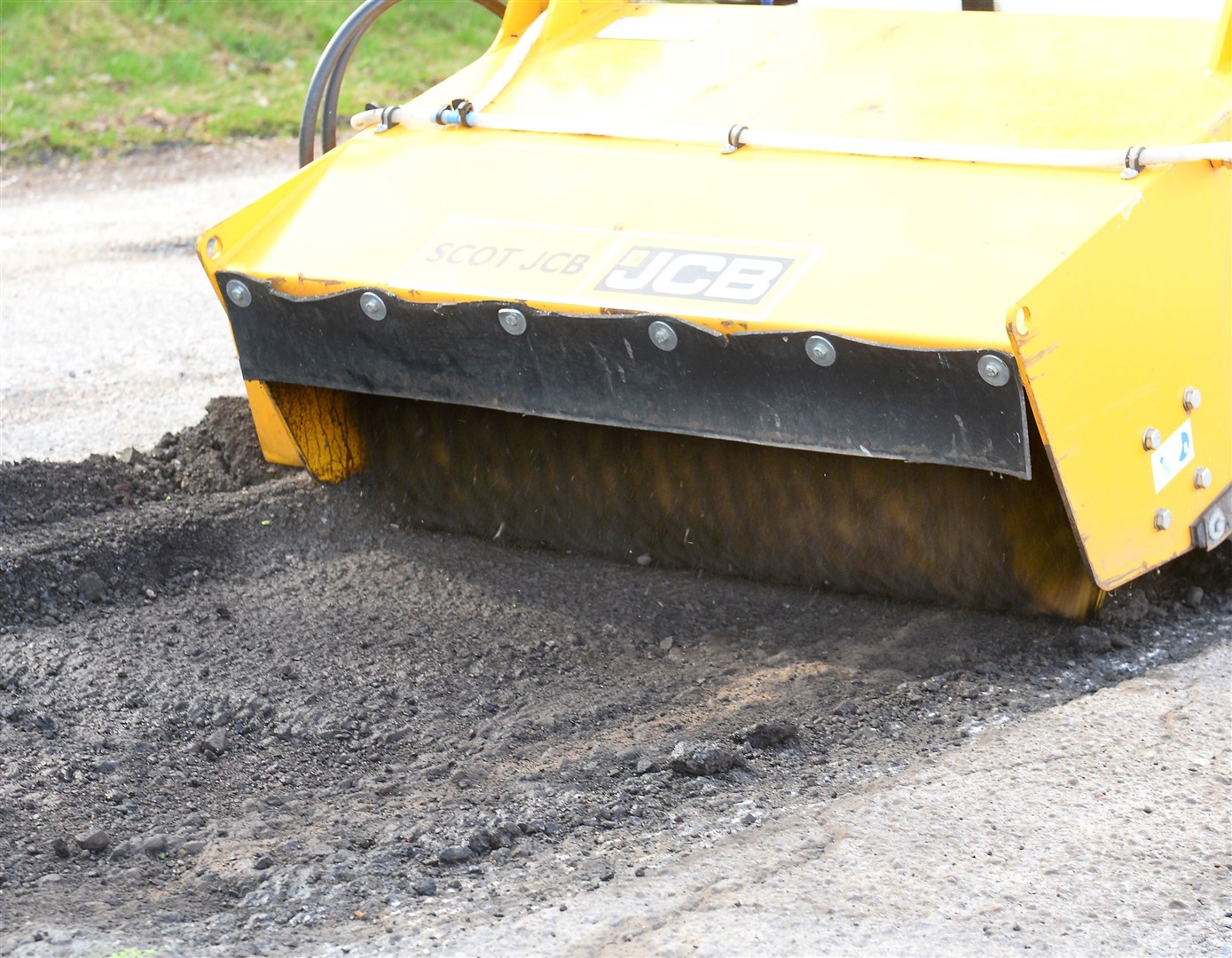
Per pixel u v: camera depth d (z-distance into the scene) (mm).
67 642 6387
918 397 5363
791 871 4762
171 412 9281
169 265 12820
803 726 5812
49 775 5402
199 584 6992
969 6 7391
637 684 6199
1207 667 6059
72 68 18812
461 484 7422
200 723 5855
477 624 6668
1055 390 5309
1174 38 6562
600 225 6180
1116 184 5691
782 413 5637
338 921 4547
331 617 6715
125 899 4660
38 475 7492
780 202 6051
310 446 7391
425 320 6121
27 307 11664
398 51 20922
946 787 5230
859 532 6715
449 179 6656
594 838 5047
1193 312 5988
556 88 7133
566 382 5996
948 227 5691
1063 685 6043
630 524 7180
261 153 16844
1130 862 4781
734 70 6984
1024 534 6375
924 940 4398
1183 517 6188
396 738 5785
